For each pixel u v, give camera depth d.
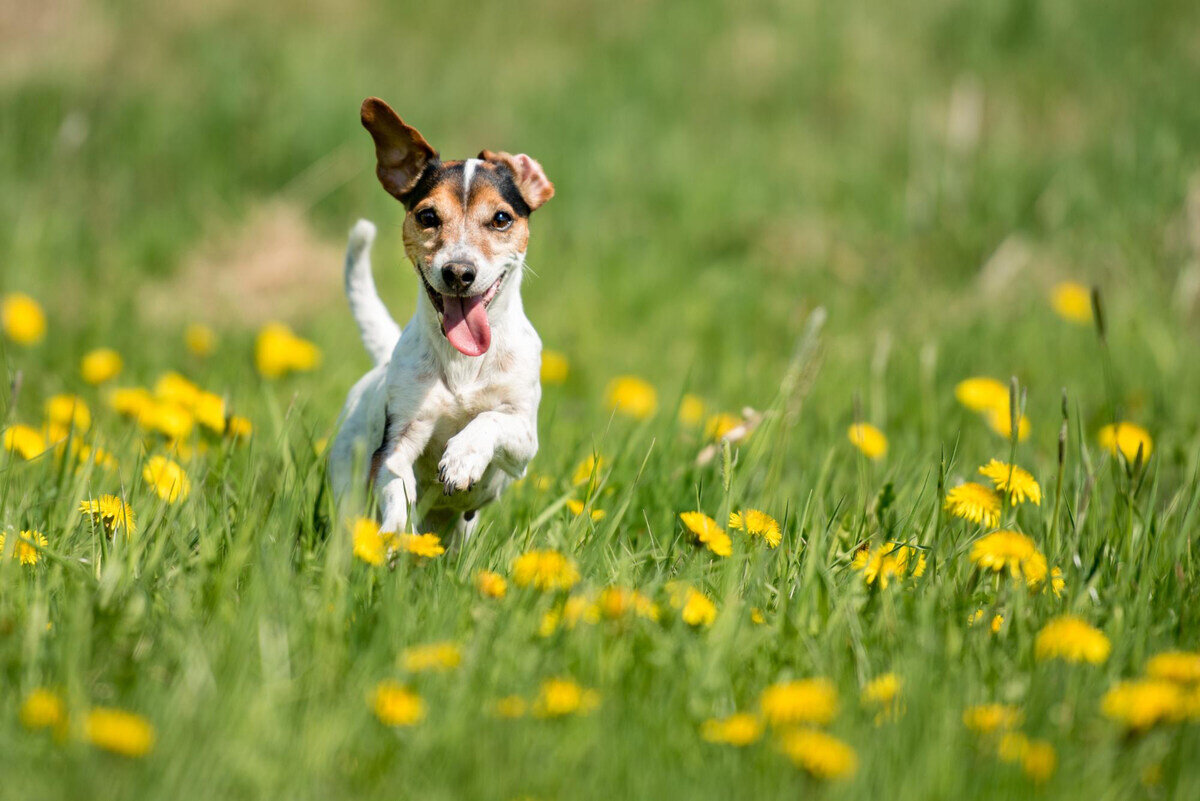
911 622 6.09
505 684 5.30
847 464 9.75
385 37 24.39
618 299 16.94
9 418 8.40
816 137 22.17
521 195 8.34
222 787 4.45
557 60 24.28
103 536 6.73
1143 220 17.42
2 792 4.35
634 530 8.15
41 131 20.23
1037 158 20.16
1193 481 7.54
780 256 18.69
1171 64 22.66
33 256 16.80
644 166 21.00
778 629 5.95
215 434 9.24
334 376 12.07
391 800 4.51
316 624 5.62
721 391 13.46
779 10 25.88
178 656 5.38
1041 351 14.26
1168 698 4.96
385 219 19.28
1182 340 14.16
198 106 21.16
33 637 5.36
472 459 7.41
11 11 24.05
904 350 14.11
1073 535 7.29
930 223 18.88
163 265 17.72
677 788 4.62
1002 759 4.76
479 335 7.77
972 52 23.97
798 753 4.58
